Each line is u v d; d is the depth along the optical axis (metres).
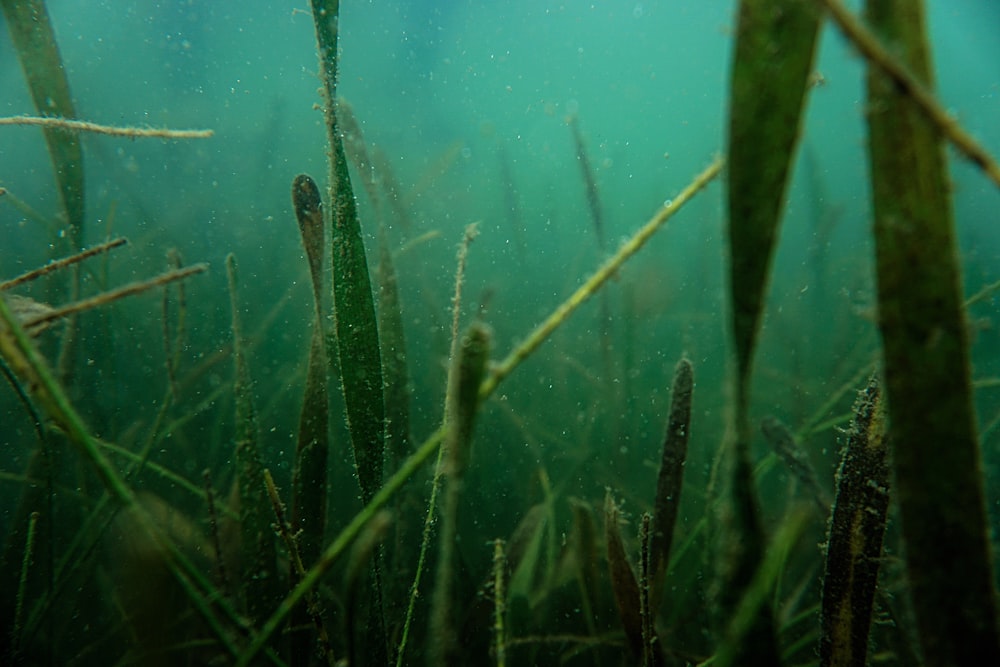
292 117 1.76
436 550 0.23
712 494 0.20
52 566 0.21
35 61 0.25
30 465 0.26
